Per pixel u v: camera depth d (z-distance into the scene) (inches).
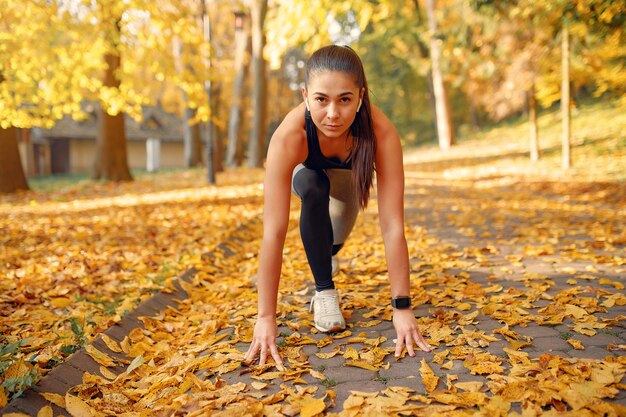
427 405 82.7
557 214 325.4
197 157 1211.9
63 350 110.3
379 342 110.7
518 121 1396.4
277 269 105.4
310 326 124.6
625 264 176.1
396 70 1840.6
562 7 335.6
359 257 207.0
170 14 441.1
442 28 689.0
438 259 192.4
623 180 458.6
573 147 776.9
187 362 105.3
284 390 89.3
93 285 177.6
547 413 75.9
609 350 102.1
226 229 280.7
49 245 250.7
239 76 1052.5
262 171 855.1
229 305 146.3
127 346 117.3
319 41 464.8
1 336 125.0
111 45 442.3
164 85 1234.0
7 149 544.7
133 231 287.1
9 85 440.1
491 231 263.4
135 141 1785.2
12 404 82.5
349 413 80.1
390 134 107.2
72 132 1571.1
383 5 495.5
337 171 118.6
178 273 182.1
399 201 108.7
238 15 717.3
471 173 709.3
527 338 108.7
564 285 152.8
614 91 589.0
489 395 85.1
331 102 92.4
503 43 613.9
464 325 120.0
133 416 83.4
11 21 419.5
